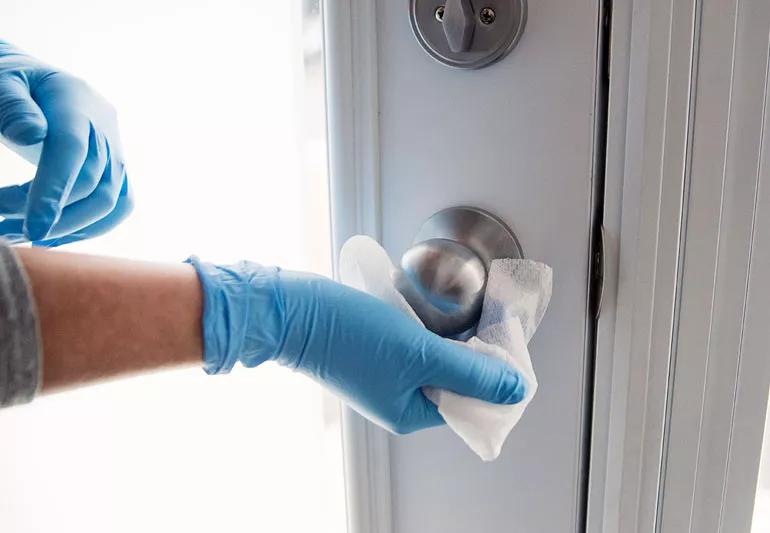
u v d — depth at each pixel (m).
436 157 0.44
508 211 0.43
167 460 0.66
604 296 0.43
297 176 0.55
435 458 0.50
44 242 0.50
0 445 0.67
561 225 0.42
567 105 0.40
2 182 0.63
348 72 0.44
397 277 0.42
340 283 0.42
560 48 0.40
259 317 0.40
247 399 0.63
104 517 0.69
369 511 0.52
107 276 0.35
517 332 0.40
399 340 0.40
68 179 0.42
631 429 0.45
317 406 0.61
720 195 0.41
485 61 0.40
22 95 0.43
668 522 0.48
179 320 0.37
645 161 0.40
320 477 0.63
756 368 0.45
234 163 0.56
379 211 0.46
